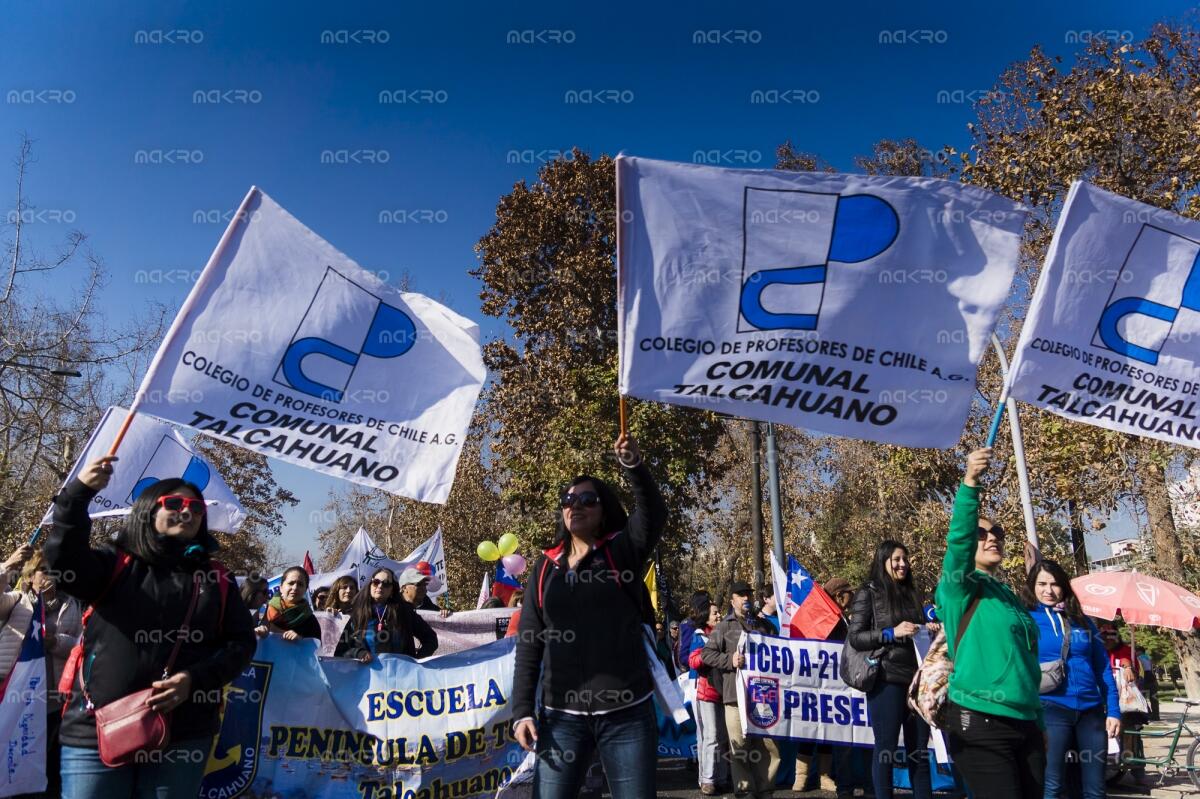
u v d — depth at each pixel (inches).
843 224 195.2
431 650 324.8
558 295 1106.7
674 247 191.8
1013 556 798.5
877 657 270.1
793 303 193.8
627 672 164.1
